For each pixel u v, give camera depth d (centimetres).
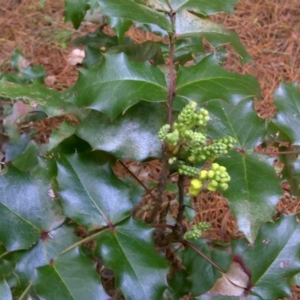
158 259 31
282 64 80
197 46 43
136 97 30
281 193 29
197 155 28
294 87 36
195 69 31
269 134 38
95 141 32
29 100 35
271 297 33
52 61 80
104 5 30
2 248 36
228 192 29
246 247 34
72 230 34
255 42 84
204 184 28
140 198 42
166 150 29
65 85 76
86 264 31
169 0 32
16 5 89
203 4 32
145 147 33
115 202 33
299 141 35
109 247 31
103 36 51
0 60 78
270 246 33
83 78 30
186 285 42
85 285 31
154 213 36
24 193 33
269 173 30
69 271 31
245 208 29
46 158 36
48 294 30
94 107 30
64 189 32
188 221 55
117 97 30
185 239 37
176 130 27
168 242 38
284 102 35
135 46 41
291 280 37
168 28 31
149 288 31
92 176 33
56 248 33
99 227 33
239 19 87
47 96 35
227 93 30
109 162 36
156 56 41
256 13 88
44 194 33
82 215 32
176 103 33
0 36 83
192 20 33
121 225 33
